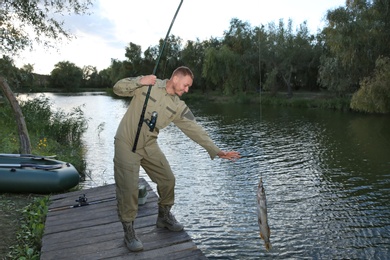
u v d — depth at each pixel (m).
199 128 3.73
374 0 27.48
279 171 13.04
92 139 18.64
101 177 11.52
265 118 28.12
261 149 16.84
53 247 4.18
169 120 3.67
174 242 4.11
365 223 8.53
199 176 12.45
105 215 5.09
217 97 46.59
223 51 44.31
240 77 43.84
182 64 56.84
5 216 5.72
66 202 5.82
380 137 19.11
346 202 9.89
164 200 4.22
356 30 27.38
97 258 3.87
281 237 7.88
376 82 24.70
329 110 32.28
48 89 76.94
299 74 43.81
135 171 3.67
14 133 14.01
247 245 7.49
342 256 7.10
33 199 6.72
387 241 7.66
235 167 13.59
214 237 7.83
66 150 13.62
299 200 10.08
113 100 50.41
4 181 6.93
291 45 40.84
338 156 15.16
